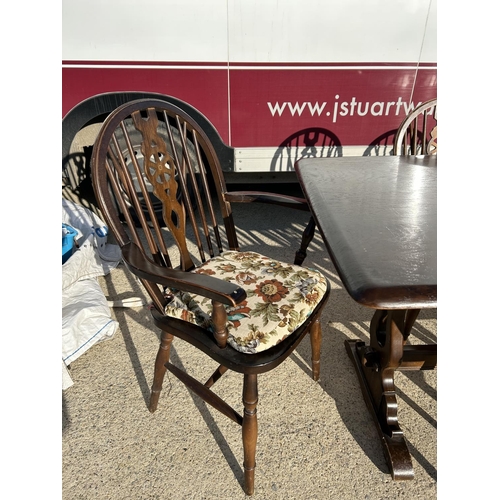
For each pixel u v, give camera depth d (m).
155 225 1.17
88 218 2.27
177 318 1.11
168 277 0.87
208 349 1.01
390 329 1.15
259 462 1.22
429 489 1.15
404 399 1.46
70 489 1.14
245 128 2.21
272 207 3.14
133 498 1.12
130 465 1.21
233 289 0.81
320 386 1.50
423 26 2.01
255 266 1.28
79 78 2.03
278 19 1.95
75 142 2.28
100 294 1.83
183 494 1.13
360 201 1.08
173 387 1.49
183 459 1.23
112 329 1.67
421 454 1.25
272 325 1.02
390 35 2.02
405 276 0.69
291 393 1.47
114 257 2.26
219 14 1.93
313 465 1.21
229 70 2.06
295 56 2.04
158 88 2.08
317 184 1.23
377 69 2.09
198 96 2.11
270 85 2.10
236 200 1.40
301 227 2.81
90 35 1.94
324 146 2.29
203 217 1.39
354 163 1.49
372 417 1.35
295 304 1.09
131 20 1.92
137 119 1.11
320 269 2.29
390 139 2.29
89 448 1.25
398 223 0.93
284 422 1.35
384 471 1.20
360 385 1.49
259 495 1.13
